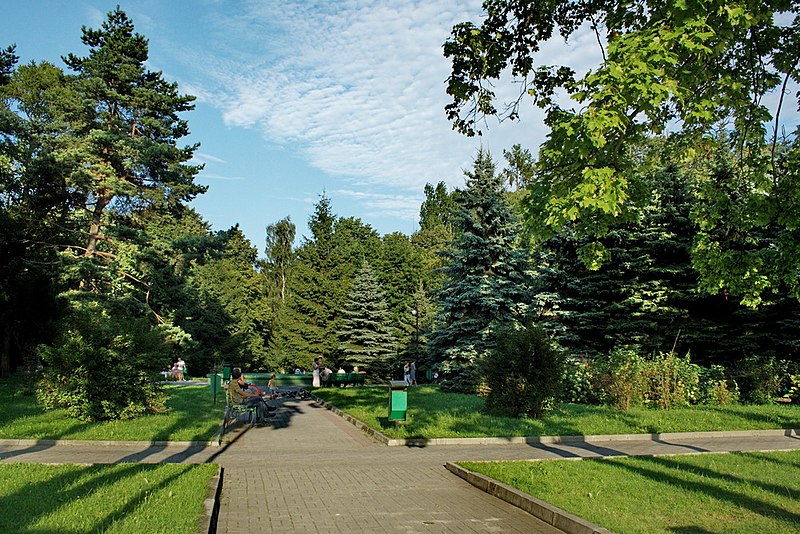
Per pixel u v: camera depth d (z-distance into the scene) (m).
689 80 7.56
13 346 28.94
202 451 11.38
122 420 14.08
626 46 6.87
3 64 28.52
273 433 14.42
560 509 6.78
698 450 11.81
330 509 7.25
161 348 15.94
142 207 33.66
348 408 19.05
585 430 13.74
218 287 57.91
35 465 8.67
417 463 10.45
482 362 16.70
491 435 12.99
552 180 7.95
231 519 6.73
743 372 20.25
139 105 32.12
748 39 8.17
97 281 32.06
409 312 49.62
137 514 6.05
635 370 18.25
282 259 71.88
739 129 8.78
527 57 10.50
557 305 25.75
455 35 9.96
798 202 7.87
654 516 6.52
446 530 6.41
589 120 6.62
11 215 27.91
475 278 25.36
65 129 31.41
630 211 8.72
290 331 50.31
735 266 8.47
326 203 61.28
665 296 23.98
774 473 8.99
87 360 13.91
